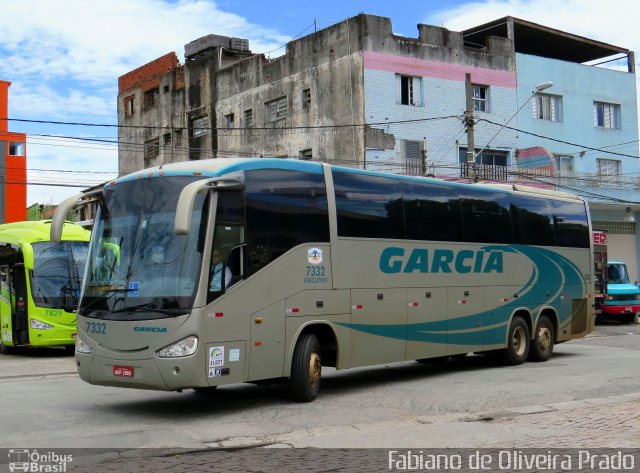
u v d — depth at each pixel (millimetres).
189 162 10664
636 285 34094
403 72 35344
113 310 10008
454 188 14836
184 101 47156
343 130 35062
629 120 44156
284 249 10938
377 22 34844
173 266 9844
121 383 9859
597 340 24109
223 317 9906
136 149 52625
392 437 8797
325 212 11758
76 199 10781
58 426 9406
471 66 37719
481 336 15234
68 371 16047
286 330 10852
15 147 59406
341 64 35375
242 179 10328
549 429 9242
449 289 14367
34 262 19297
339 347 11773
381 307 12656
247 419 9984
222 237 10070
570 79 41656
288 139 38281
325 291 11562
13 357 19500
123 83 54281
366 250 12453
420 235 13734
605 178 41375
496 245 15797
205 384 9633
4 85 58938
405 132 35188
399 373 15234
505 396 12109
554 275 17609
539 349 17109
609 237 41719
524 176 36062
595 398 11844
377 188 12898
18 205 59375
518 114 39375
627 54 45469
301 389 11148
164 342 9523
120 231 10461
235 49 46125
